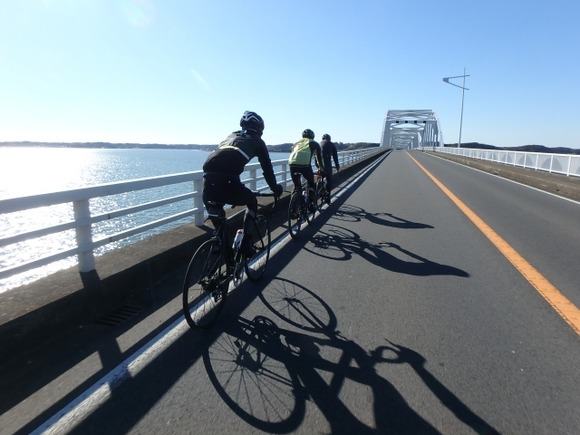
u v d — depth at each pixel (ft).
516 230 24.03
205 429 7.29
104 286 12.01
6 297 10.47
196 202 19.33
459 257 18.22
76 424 7.43
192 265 11.03
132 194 48.55
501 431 7.25
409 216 28.76
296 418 7.58
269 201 28.25
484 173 74.74
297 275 15.75
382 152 199.11
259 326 11.39
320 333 10.94
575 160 54.70
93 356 9.77
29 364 9.36
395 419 7.55
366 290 14.10
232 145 12.63
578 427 7.36
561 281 15.03
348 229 24.36
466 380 8.76
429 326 11.29
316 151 24.59
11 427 7.36
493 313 12.16
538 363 9.43
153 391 8.41
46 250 27.37
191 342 10.48
